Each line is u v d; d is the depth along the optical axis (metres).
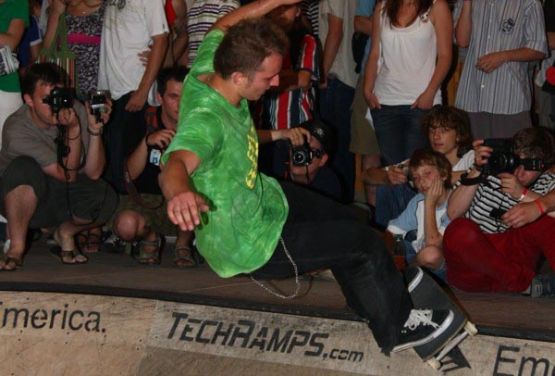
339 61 5.92
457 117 4.59
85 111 4.92
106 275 4.54
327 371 3.57
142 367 3.81
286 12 3.71
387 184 4.82
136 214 4.86
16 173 4.61
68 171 4.76
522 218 3.94
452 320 3.23
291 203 3.35
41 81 4.65
